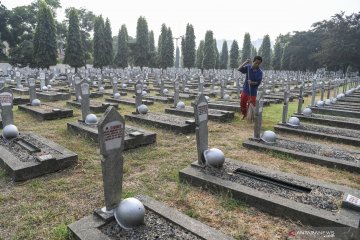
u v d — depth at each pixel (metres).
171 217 3.24
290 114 10.30
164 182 4.55
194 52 46.59
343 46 39.28
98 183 4.48
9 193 4.10
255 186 4.09
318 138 7.06
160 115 8.86
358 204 3.38
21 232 3.23
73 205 3.82
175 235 2.97
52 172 4.81
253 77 8.61
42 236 3.16
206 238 2.88
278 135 7.35
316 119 8.96
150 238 2.93
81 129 6.93
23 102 11.91
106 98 13.23
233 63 53.91
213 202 3.92
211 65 46.84
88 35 53.00
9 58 40.47
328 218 3.25
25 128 7.77
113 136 3.14
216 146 6.47
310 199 3.72
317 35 49.50
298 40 51.38
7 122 6.37
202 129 4.67
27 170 4.50
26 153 5.14
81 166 5.13
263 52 55.56
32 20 42.97
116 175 3.26
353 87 22.19
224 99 12.94
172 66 46.91
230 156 5.76
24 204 3.82
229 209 3.75
